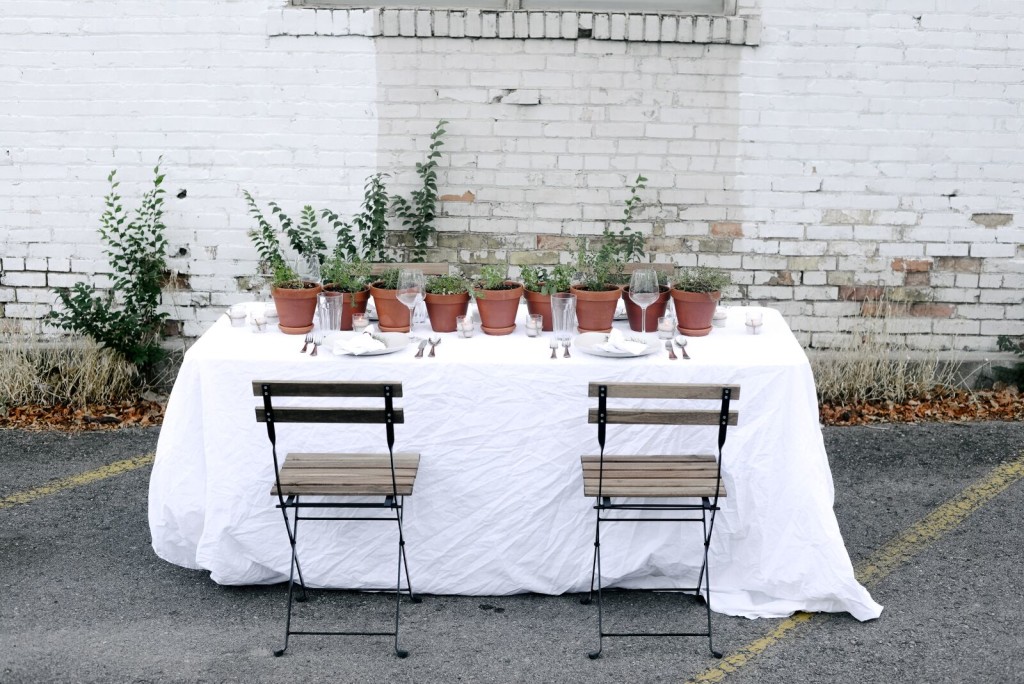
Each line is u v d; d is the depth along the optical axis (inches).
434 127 228.7
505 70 225.1
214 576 150.4
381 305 159.8
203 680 128.0
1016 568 159.0
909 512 180.1
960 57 223.6
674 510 143.1
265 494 148.3
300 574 149.4
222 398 146.7
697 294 155.7
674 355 146.3
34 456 204.8
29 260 237.8
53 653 134.2
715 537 147.2
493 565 148.5
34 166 232.5
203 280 238.2
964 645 136.2
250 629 141.4
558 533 147.4
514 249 235.5
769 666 131.3
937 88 225.3
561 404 144.6
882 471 198.1
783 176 230.4
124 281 234.7
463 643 137.3
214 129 229.6
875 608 142.9
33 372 229.0
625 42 223.3
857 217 232.8
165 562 161.9
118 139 230.5
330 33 223.6
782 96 226.1
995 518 177.3
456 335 159.6
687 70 224.7
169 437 152.2
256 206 233.9
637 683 127.7
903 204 231.9
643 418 129.1
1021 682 127.3
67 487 190.7
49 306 240.2
